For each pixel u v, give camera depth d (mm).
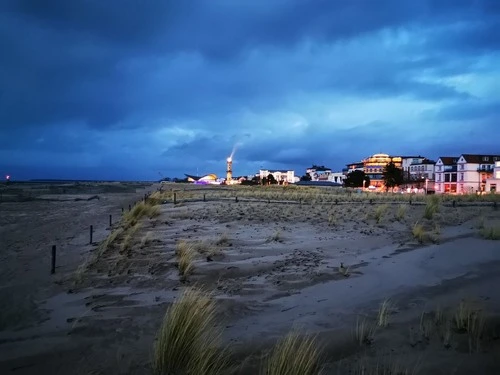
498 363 4250
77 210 31891
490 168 81562
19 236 16875
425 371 4141
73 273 9414
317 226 16859
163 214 21875
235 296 7246
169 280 8438
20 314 6527
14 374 4305
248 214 21188
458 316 5559
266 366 4297
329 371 4199
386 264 9617
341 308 6340
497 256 9969
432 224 17672
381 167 119625
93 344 5066
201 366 4102
